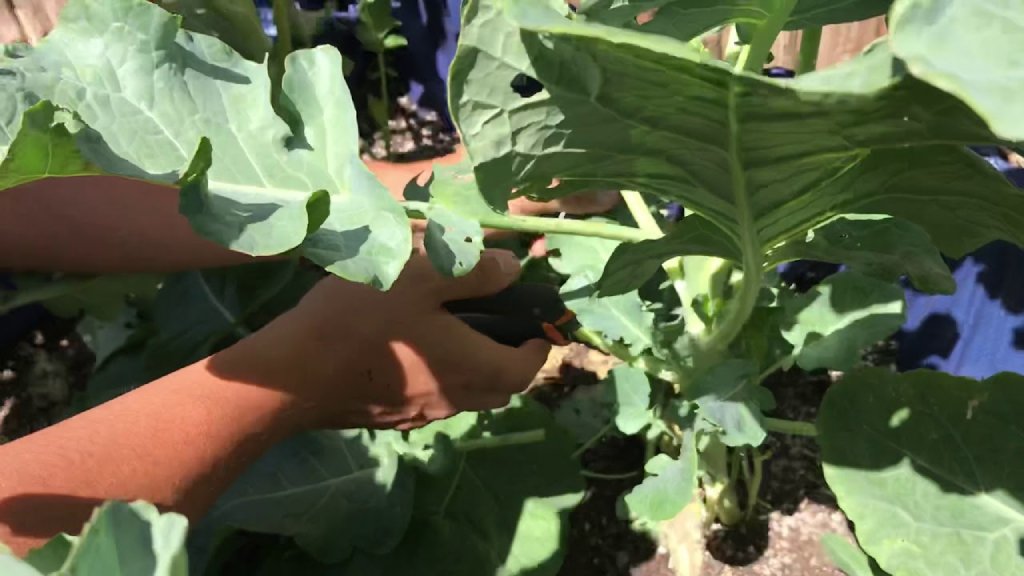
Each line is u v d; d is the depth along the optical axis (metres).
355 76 0.98
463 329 0.46
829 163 0.31
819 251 0.46
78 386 0.76
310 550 0.53
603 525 0.61
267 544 0.58
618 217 0.65
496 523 0.58
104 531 0.23
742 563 0.58
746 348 0.54
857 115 0.26
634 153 0.34
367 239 0.33
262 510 0.54
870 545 0.48
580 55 0.27
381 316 0.44
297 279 0.67
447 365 0.45
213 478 0.40
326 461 0.57
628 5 0.34
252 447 0.42
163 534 0.24
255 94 0.38
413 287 0.45
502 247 0.67
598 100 0.29
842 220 0.46
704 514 0.59
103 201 0.57
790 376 0.68
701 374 0.48
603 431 0.62
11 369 0.77
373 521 0.54
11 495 0.33
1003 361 0.59
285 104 0.37
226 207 0.33
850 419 0.51
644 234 0.43
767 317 0.52
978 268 0.60
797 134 0.28
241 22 0.67
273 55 0.73
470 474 0.60
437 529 0.57
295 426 0.45
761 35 0.38
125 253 0.59
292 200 0.35
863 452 0.51
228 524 0.53
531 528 0.58
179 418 0.39
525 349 0.49
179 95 0.37
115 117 0.35
